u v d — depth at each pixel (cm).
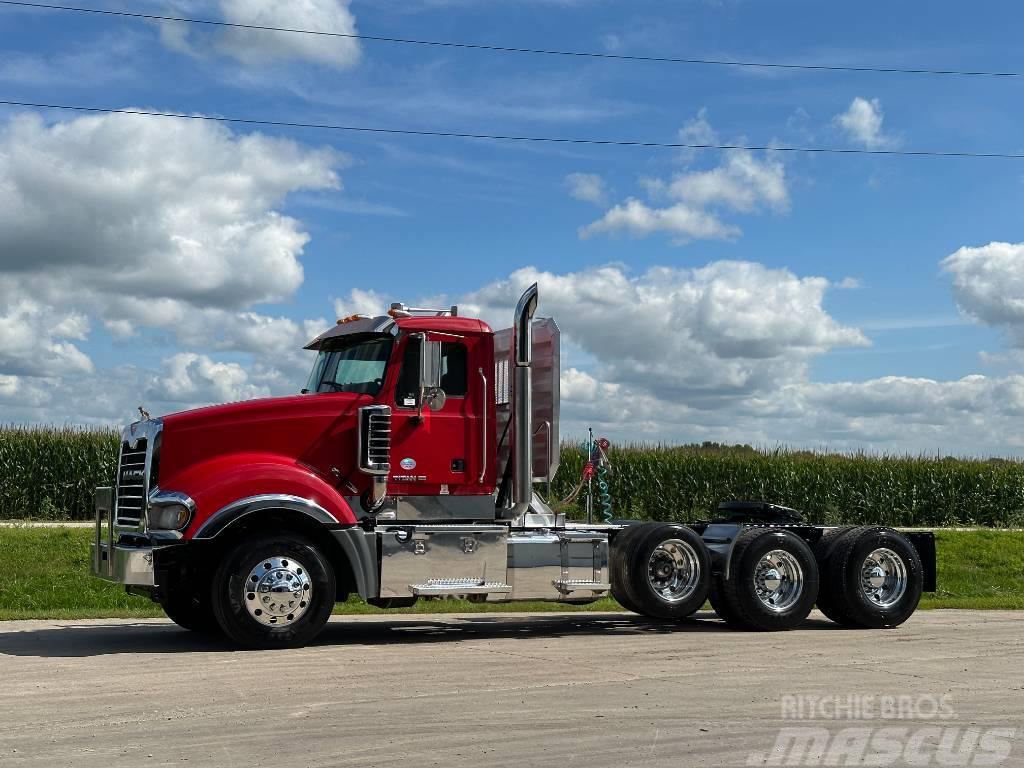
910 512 3250
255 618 1040
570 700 784
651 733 679
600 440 1365
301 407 1109
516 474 1155
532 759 614
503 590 1142
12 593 1553
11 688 831
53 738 662
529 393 1155
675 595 1226
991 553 2420
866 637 1202
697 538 1239
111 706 759
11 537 1894
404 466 1124
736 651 1064
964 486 3316
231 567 1035
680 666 956
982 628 1307
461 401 1151
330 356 1201
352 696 797
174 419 1071
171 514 1041
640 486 3156
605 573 1195
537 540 1168
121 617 1382
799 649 1082
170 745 644
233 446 1081
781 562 1270
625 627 1305
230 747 638
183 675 893
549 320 1202
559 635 1212
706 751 636
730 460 3238
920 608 1631
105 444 2667
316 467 1108
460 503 1151
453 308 1181
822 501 3228
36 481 2617
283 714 731
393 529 1109
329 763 603
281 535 1057
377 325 1136
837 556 1298
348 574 1106
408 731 680
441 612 1506
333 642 1130
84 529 2041
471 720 713
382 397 1123
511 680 871
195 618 1209
